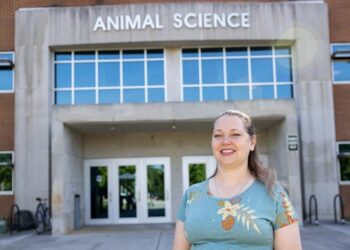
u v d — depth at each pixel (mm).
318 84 17078
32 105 16922
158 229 15180
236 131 2416
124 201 17984
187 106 14930
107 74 17562
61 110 14789
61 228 14125
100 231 14977
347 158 17266
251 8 17234
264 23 17219
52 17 17250
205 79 17531
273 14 17266
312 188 16469
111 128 16469
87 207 17844
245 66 17625
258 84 17516
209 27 17094
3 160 17297
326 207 16406
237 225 2232
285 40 17266
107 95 17438
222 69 17594
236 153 2393
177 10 17141
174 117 14867
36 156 16672
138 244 11539
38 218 15219
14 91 17562
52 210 14281
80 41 17078
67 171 15086
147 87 17469
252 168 2479
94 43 17078
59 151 14578
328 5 18125
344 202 17031
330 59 17625
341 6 18125
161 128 16891
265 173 2400
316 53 17188
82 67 17594
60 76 17562
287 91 17516
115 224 17484
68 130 15453
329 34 17969
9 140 17406
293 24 17266
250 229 2217
